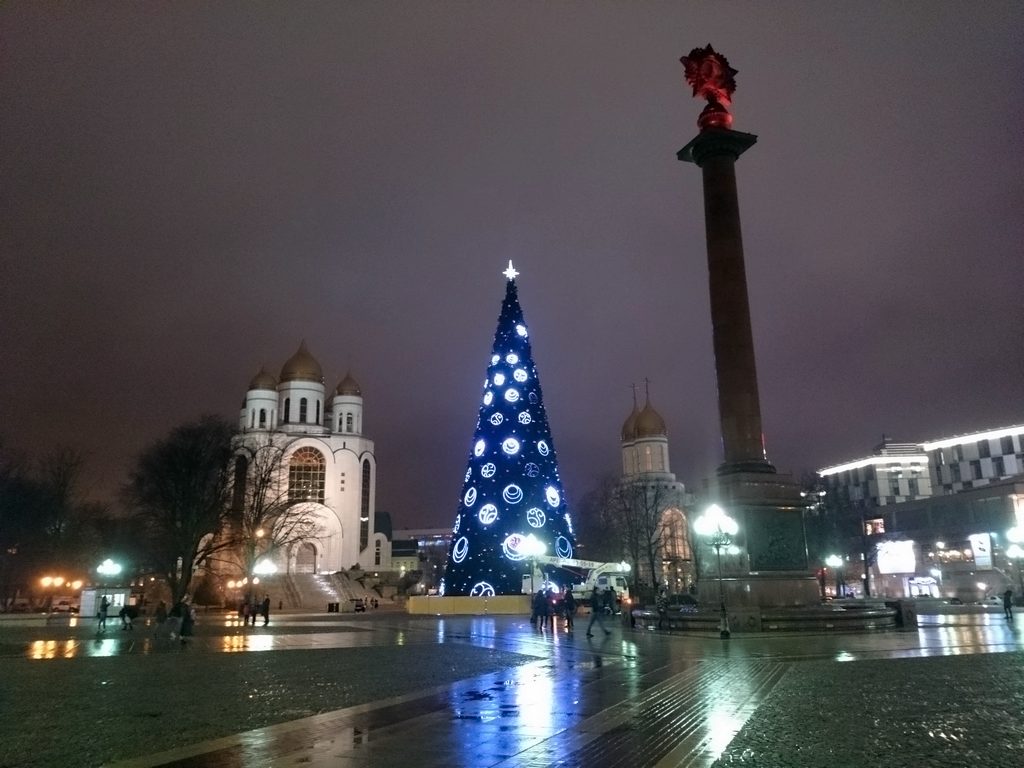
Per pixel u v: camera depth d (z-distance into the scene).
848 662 20.98
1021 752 10.29
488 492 59.75
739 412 34.94
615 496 95.06
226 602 78.75
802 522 34.59
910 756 10.10
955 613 50.38
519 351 63.81
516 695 16.02
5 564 75.50
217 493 62.47
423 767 9.81
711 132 37.31
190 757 10.47
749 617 31.36
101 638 36.41
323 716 13.66
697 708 13.98
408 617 56.47
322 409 109.25
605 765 9.89
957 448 127.44
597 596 33.72
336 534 101.19
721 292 36.12
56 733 12.23
